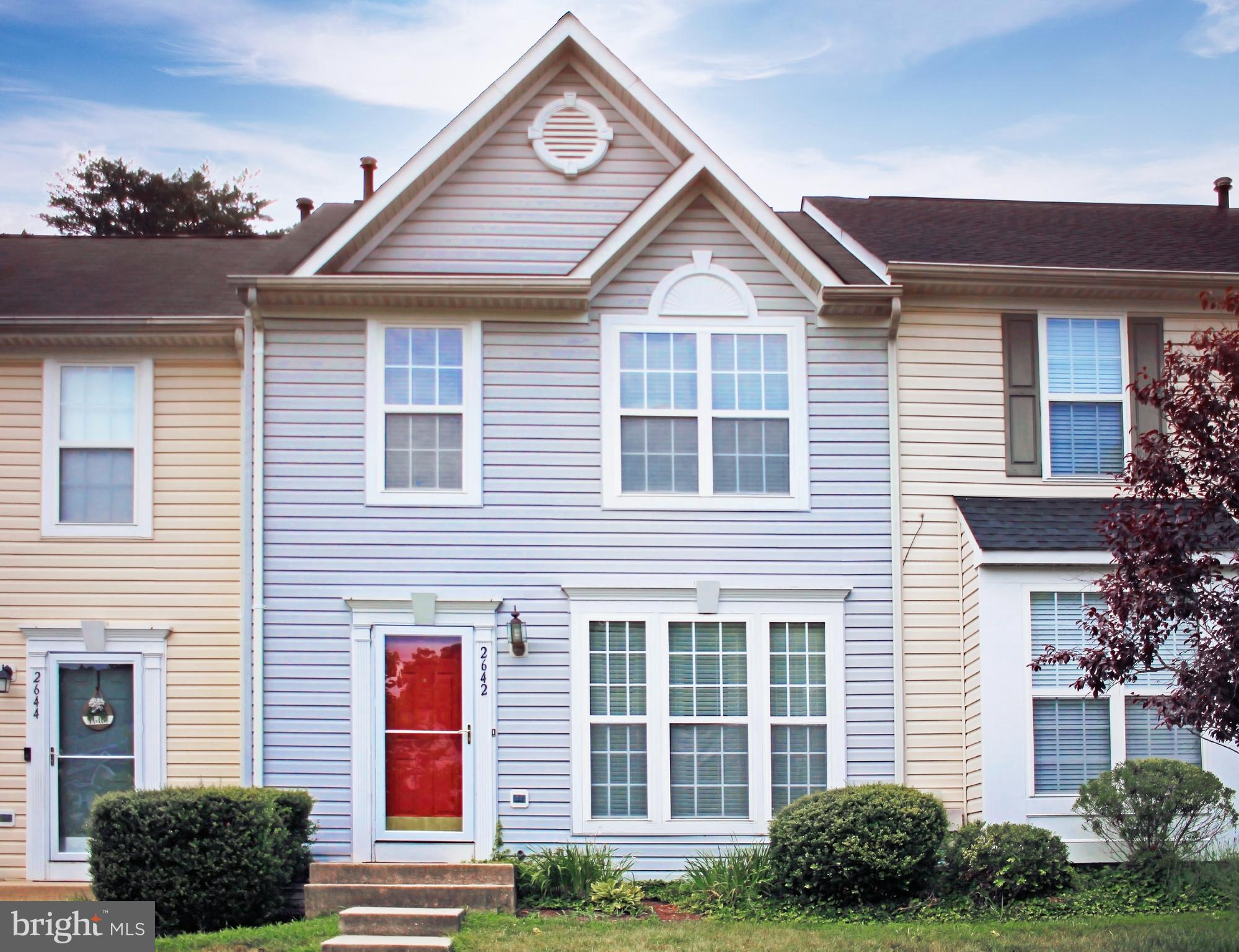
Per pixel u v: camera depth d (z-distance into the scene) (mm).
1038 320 14789
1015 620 13461
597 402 14070
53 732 14195
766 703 13781
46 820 14070
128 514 14555
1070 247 15734
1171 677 13492
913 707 13922
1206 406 10148
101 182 36000
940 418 14453
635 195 14555
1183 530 10062
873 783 13375
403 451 13930
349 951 10383
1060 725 13430
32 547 14430
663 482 14031
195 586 14422
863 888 12055
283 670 13570
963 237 16000
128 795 11820
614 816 13562
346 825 13414
